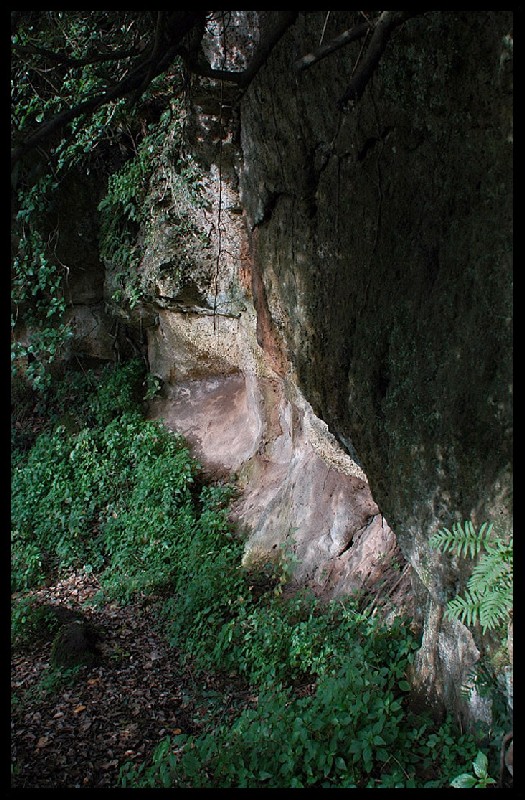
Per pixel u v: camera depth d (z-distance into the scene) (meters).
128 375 11.69
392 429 4.30
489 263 3.41
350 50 4.19
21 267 10.24
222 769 4.50
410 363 4.08
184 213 8.46
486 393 3.44
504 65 3.21
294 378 6.18
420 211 3.97
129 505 9.80
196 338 9.95
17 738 5.63
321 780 4.36
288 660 6.04
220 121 6.18
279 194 5.57
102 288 11.77
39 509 10.16
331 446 6.82
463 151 3.56
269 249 5.92
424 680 4.84
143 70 4.50
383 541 6.72
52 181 10.48
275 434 9.07
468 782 3.59
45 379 10.97
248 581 7.58
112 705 6.12
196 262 8.70
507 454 3.33
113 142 9.70
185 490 9.49
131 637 7.40
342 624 6.07
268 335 6.35
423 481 4.00
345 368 4.93
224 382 10.87
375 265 4.43
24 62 6.60
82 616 7.84
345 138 4.53
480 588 3.26
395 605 5.96
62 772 5.18
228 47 6.11
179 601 7.50
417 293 4.02
